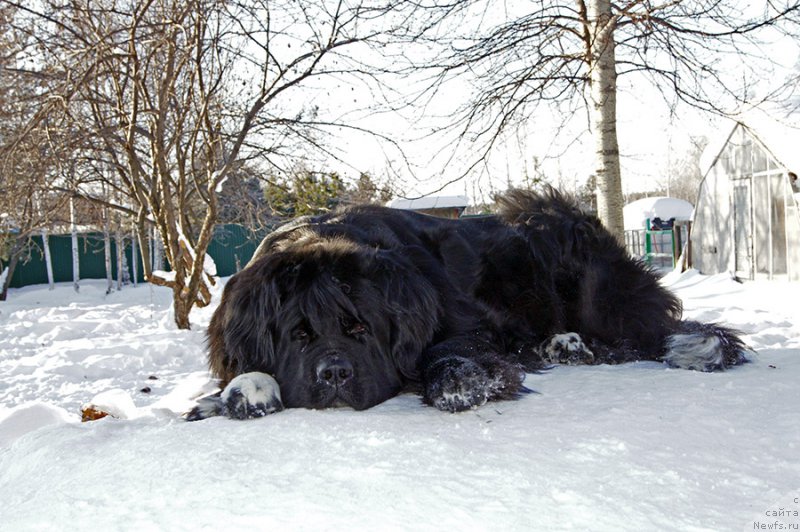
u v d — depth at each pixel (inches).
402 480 74.8
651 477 75.6
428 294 134.0
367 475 76.8
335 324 121.7
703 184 675.4
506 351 161.2
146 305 708.7
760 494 71.5
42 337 421.1
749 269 610.9
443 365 121.0
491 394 116.3
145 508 71.6
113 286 1104.2
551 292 178.2
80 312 603.5
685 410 104.3
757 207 602.2
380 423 101.3
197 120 356.5
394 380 129.6
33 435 107.0
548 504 68.9
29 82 342.0
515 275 175.3
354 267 126.2
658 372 144.6
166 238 372.2
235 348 130.6
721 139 637.3
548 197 196.7
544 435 92.1
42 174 350.6
